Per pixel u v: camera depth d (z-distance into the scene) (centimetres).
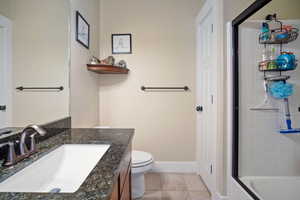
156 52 249
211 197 192
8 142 84
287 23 167
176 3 247
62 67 146
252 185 160
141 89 250
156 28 248
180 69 249
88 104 206
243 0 169
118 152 97
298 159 172
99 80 249
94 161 108
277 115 172
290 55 160
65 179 99
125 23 248
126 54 249
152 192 204
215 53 177
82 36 183
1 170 74
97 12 237
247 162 172
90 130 150
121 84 250
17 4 99
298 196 165
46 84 126
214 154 183
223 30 171
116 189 86
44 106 123
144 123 252
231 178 167
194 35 247
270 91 171
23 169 77
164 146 252
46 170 93
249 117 171
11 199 54
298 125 172
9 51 94
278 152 172
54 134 133
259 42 168
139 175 193
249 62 170
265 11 168
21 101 103
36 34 115
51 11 131
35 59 114
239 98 170
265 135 172
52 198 55
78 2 173
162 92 250
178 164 252
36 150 97
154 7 247
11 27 95
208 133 205
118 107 251
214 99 181
